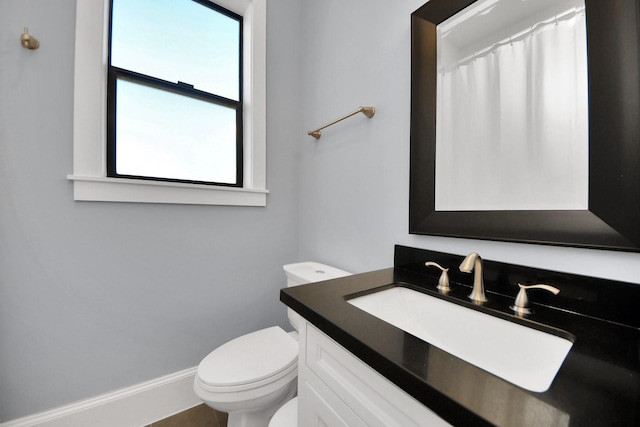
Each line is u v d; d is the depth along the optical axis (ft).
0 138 3.05
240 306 4.88
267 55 5.08
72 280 3.46
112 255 3.71
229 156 4.95
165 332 4.15
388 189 3.53
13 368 3.17
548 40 2.09
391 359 1.31
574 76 1.96
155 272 4.04
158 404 4.06
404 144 3.32
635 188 1.71
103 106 3.65
